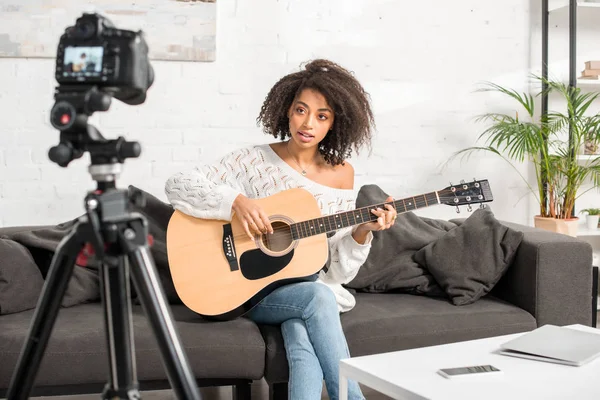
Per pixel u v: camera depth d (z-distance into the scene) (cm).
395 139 339
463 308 246
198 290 222
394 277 270
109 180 115
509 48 348
